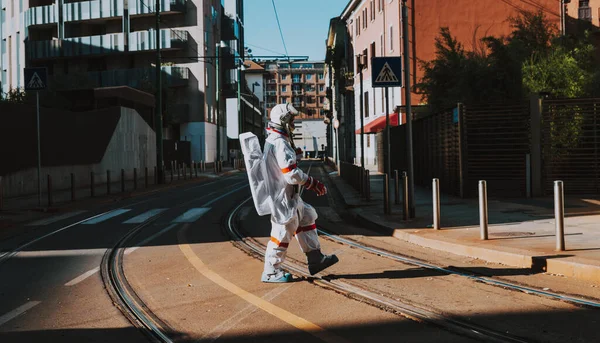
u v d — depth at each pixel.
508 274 6.22
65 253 8.48
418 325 4.42
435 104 23.16
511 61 18.52
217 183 28.59
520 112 15.11
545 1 35.47
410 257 7.43
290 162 5.72
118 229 11.14
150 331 4.45
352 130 56.34
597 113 14.84
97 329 4.55
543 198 14.35
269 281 6.08
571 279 5.90
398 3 37.03
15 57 56.88
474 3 35.84
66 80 50.28
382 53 42.59
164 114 48.09
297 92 145.62
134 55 53.41
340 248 8.34
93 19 52.88
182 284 6.13
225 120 65.44
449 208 12.73
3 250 8.96
